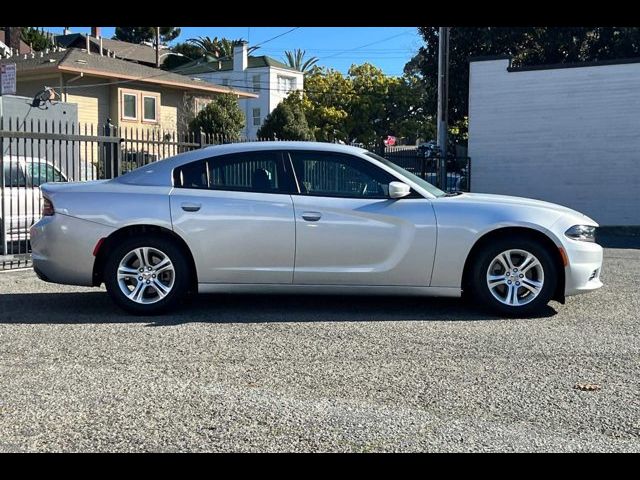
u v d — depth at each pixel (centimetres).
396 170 696
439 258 668
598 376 500
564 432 402
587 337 605
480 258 674
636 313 704
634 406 442
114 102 3164
